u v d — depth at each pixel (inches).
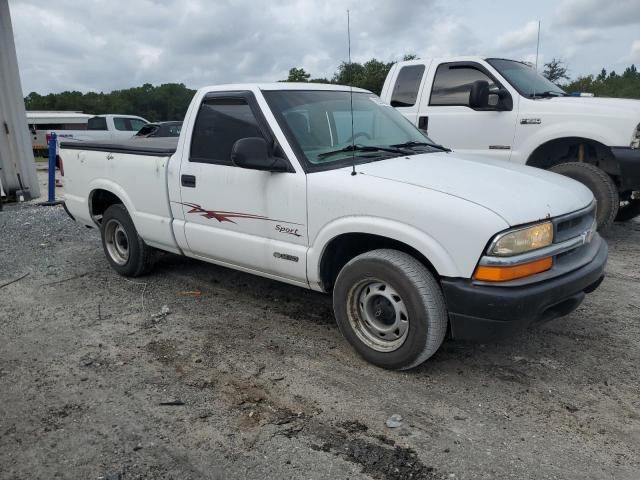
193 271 219.5
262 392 128.0
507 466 100.7
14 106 412.8
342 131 160.4
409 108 278.4
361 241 143.9
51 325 169.3
